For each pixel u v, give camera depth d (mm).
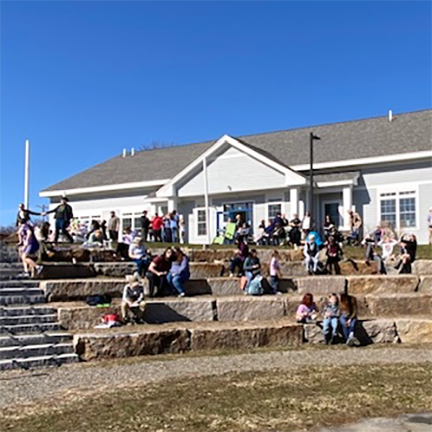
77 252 19031
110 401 8727
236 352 13336
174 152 40844
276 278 17844
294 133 37000
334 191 30219
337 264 20156
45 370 11422
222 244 26422
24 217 21266
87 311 14039
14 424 7680
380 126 33875
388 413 7871
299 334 14500
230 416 7770
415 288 18484
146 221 28906
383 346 14250
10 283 15602
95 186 37250
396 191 29547
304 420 7582
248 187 31406
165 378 10484
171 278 16578
